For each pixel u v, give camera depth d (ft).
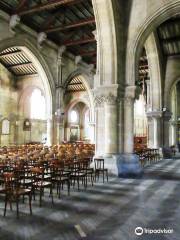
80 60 83.05
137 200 23.84
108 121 39.22
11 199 19.86
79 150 47.42
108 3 38.34
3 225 17.01
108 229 16.52
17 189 19.44
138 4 42.22
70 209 20.71
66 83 77.87
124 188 29.19
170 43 65.67
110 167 37.88
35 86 89.04
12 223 17.39
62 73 76.02
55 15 61.77
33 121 98.89
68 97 109.70
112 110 39.27
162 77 69.56
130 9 42.65
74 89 107.55
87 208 21.06
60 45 72.90
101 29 40.14
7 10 55.36
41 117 102.94
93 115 89.76
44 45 67.77
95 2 39.01
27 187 23.95
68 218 18.53
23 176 23.32
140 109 133.18
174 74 70.64
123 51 42.24
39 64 67.10
